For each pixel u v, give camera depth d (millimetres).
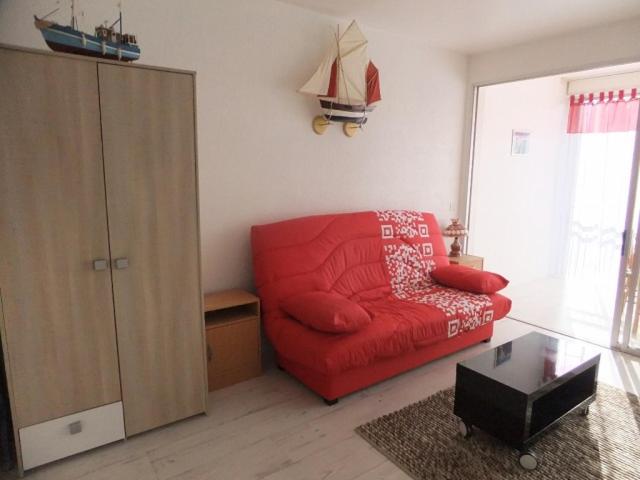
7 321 1794
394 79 3686
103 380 2055
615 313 3367
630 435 2227
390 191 3863
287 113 3090
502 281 3309
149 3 2461
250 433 2250
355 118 3359
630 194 3191
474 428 2289
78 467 1992
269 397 2605
